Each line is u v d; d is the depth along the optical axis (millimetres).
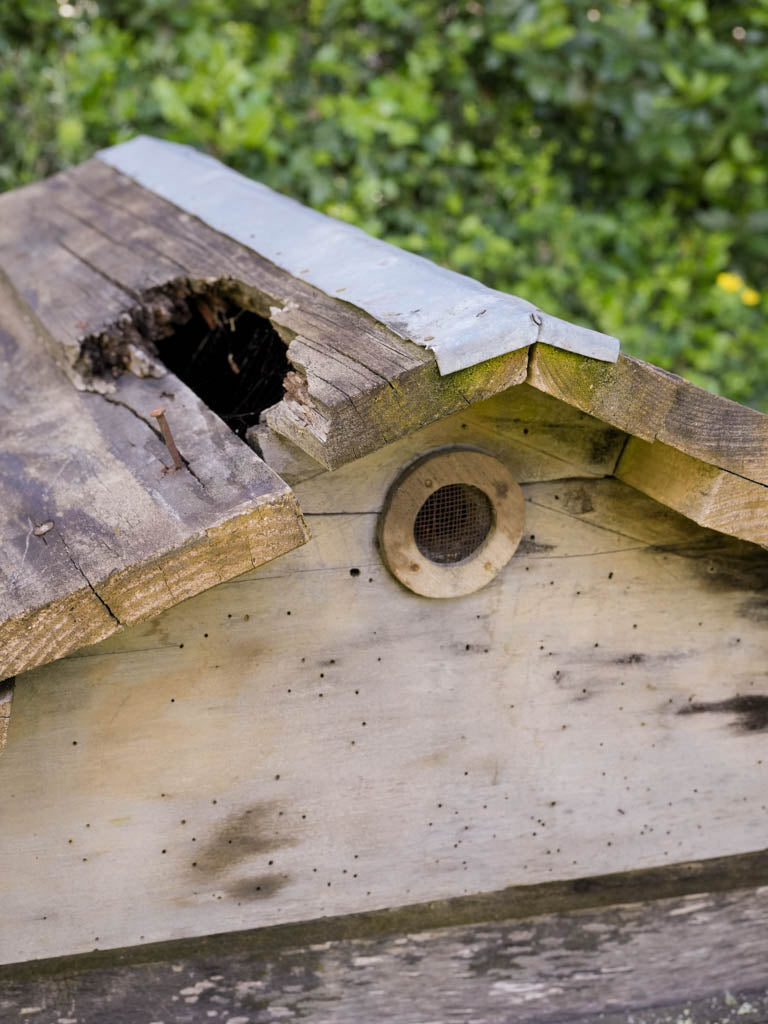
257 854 2002
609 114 4824
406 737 2004
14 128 4324
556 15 4555
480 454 1773
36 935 1923
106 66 4176
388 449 1736
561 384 1490
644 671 2109
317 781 1982
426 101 4371
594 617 2029
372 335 1547
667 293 4504
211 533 1371
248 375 2262
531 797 2148
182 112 3941
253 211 2352
